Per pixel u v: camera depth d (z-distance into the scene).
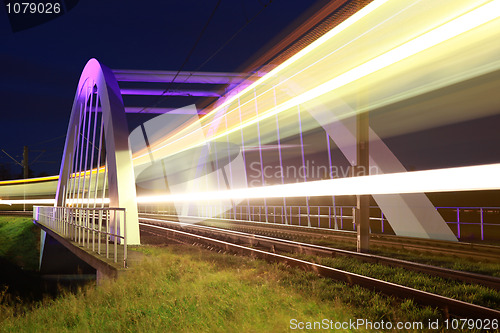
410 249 14.70
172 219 40.12
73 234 20.73
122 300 8.73
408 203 22.00
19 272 32.44
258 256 14.10
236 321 6.88
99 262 12.98
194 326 6.85
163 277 10.42
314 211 35.25
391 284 8.48
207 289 9.09
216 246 17.56
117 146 19.03
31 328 8.00
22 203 72.75
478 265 11.23
